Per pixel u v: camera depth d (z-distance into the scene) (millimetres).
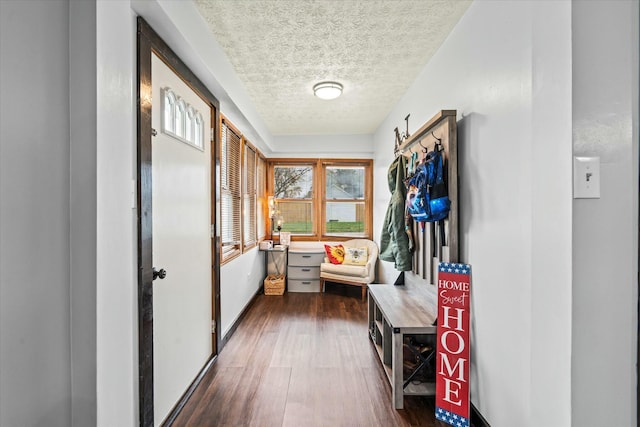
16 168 799
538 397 1168
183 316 2115
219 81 2449
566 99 1026
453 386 1873
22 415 820
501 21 1615
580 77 1005
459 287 1944
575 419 1012
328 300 4535
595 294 1007
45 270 877
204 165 2518
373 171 5422
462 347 1875
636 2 1008
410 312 2279
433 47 2486
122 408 1078
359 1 1924
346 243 5332
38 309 858
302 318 3740
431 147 2385
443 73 2408
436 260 2432
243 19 2109
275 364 2592
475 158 1896
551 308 1104
